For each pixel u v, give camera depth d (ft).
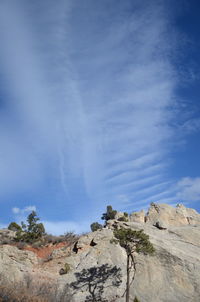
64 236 152.35
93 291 111.65
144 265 120.26
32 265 123.95
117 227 142.61
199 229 139.85
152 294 111.75
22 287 85.40
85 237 136.67
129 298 111.34
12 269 112.27
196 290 111.55
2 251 122.31
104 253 126.52
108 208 188.14
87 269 119.75
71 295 104.42
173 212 155.74
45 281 108.58
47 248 142.61
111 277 117.19
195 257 123.03
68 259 126.52
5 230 159.02
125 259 124.36
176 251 124.26
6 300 73.97
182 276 116.06
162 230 139.44
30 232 150.00
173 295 110.83
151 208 159.12
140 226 140.15
